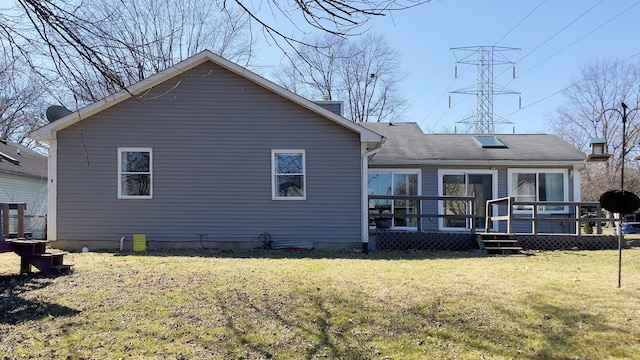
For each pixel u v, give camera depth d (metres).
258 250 11.88
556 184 15.29
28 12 4.74
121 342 4.68
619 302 6.19
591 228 16.44
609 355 4.58
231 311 5.69
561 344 4.83
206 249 12.00
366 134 12.02
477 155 15.26
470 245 12.45
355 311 5.76
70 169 12.09
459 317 5.59
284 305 5.95
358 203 12.25
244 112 12.32
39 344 4.61
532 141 17.06
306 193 12.25
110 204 12.11
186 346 4.62
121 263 9.18
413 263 9.64
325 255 11.09
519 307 5.96
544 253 11.63
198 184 12.23
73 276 7.62
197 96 12.28
